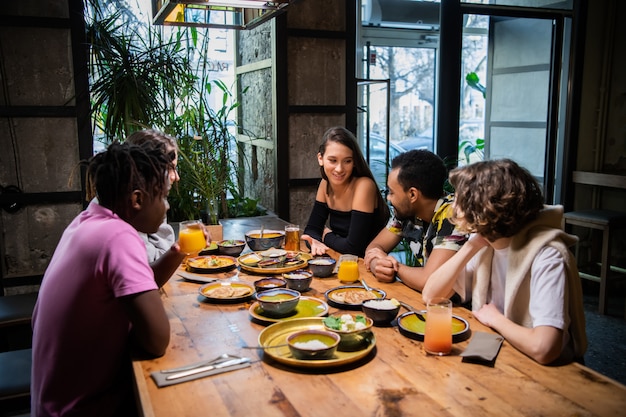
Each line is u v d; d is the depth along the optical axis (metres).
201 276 2.22
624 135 4.81
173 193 3.77
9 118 3.29
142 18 4.00
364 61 5.11
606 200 4.91
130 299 1.43
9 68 3.26
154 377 1.36
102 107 3.64
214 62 4.69
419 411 1.20
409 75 5.48
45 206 3.42
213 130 3.88
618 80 4.79
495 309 1.69
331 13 3.95
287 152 3.97
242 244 2.61
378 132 5.36
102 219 1.54
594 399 1.25
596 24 4.76
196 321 1.75
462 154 5.71
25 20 3.23
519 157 5.12
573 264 1.58
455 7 4.34
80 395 1.50
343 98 4.08
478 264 1.82
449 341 1.49
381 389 1.30
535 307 1.53
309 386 1.32
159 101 3.85
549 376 1.36
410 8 5.11
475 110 5.75
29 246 3.42
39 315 1.53
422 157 2.17
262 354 1.50
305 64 3.94
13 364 2.06
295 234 2.61
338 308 1.87
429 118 5.67
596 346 3.64
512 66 5.06
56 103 3.37
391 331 1.67
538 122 4.92
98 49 3.46
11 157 3.33
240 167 4.54
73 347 1.48
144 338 1.45
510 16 4.54
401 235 2.54
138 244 1.50
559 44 4.71
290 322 1.67
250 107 4.73
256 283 2.04
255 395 1.28
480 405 1.22
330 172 2.76
